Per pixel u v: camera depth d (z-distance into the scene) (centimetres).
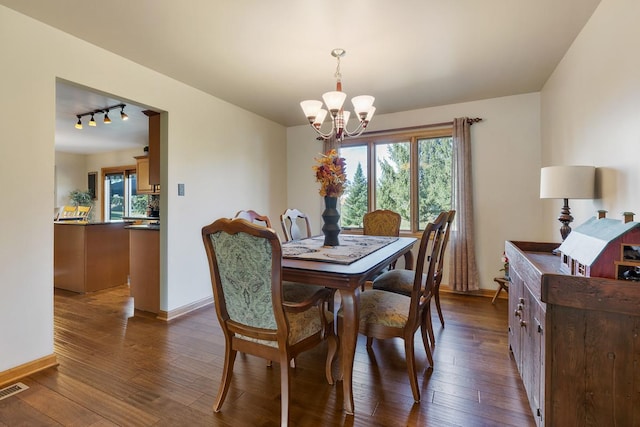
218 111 360
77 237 397
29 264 204
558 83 277
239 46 243
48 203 213
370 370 208
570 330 120
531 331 157
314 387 189
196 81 311
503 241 363
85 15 201
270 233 139
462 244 369
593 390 118
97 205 724
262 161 437
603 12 188
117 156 693
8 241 195
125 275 441
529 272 151
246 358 227
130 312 324
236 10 196
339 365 216
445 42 238
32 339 204
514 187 357
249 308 157
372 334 185
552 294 121
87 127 481
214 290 166
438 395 179
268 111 412
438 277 260
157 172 330
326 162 241
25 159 202
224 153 369
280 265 146
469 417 160
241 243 148
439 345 241
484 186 371
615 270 116
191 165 325
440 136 397
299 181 485
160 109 293
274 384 193
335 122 252
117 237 431
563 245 159
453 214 237
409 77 303
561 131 269
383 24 213
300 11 198
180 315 312
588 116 210
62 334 267
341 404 172
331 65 276
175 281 309
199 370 208
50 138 214
